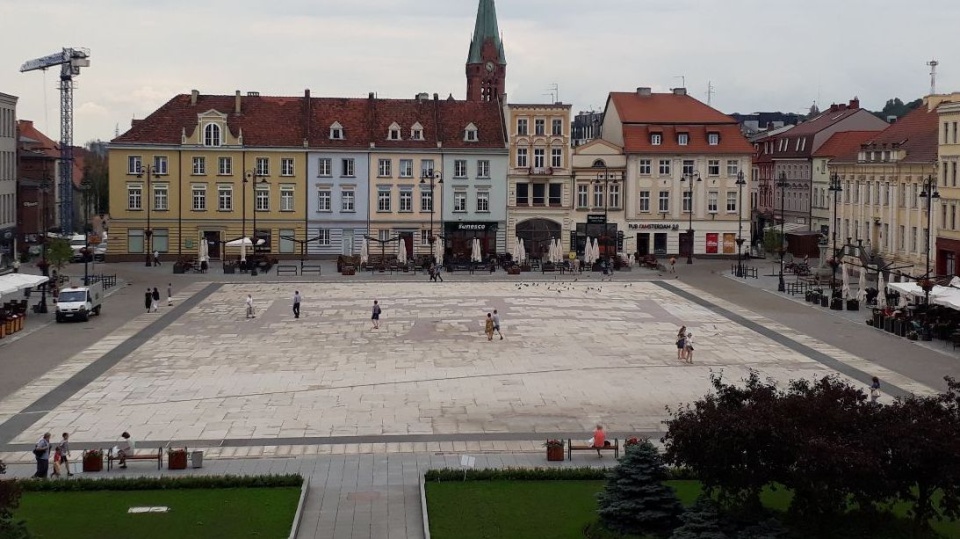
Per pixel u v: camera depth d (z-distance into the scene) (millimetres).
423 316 85375
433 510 38031
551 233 137000
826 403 33531
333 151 133250
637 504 34812
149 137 130875
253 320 83125
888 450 32750
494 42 193125
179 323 81625
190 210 131875
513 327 80000
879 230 112875
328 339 74500
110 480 40531
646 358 67750
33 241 150750
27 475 42375
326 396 56656
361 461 44688
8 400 55062
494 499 39281
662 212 138875
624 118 139375
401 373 62750
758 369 64125
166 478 40812
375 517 37438
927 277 75188
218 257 133125
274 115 135250
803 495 34125
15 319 77125
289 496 39719
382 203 134750
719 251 140625
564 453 45500
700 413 34531
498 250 136250
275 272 119875
